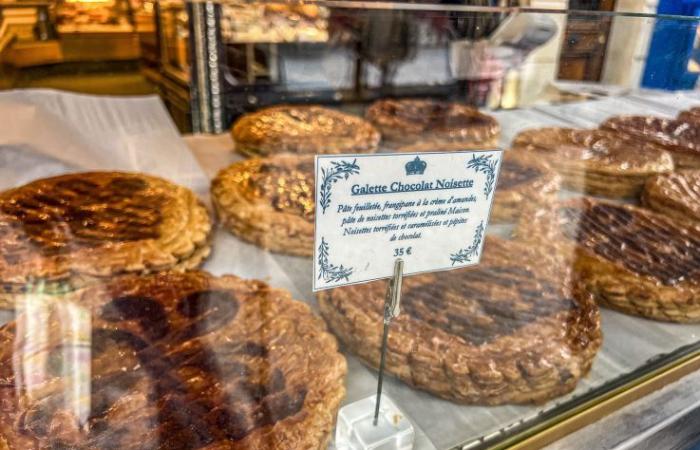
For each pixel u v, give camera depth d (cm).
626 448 108
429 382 110
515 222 174
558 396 114
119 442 87
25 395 93
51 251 127
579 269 148
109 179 145
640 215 176
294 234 147
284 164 174
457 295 128
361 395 109
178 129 157
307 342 112
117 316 112
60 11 125
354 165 84
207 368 102
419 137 192
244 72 161
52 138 134
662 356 130
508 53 207
